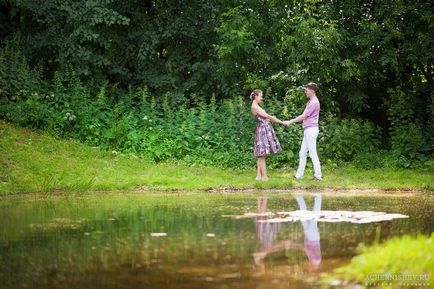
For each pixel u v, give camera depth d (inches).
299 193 428.5
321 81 662.5
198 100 713.6
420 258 157.3
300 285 152.8
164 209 324.5
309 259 184.4
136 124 607.5
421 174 541.6
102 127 599.5
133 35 733.3
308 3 694.5
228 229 247.8
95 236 231.3
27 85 611.8
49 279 160.1
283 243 212.1
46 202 364.5
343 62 636.1
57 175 468.8
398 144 619.2
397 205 339.3
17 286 152.9
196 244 211.8
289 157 589.3
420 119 669.9
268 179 499.5
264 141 493.0
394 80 721.6
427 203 351.3
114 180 470.0
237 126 601.9
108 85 711.7
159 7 745.6
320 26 655.8
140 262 181.3
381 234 227.9
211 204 350.3
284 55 708.7
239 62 707.4
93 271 169.3
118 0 729.6
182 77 743.7
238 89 706.2
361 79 713.6
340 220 271.4
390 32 650.8
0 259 186.9
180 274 165.5
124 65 743.7
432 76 687.7
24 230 247.8
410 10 636.7
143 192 432.5
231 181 487.5
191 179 486.6
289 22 695.7
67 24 700.7
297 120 499.5
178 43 751.7
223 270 170.2
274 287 150.6
